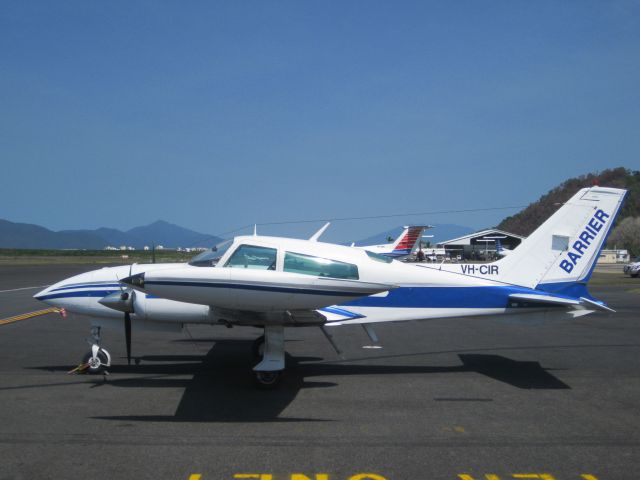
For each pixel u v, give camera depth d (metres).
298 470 4.21
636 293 22.69
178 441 4.89
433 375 7.82
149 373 7.83
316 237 10.54
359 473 4.17
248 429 5.28
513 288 8.29
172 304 7.69
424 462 4.41
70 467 4.25
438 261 58.84
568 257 8.44
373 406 6.14
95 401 6.27
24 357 8.84
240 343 10.42
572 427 5.39
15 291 22.47
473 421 5.57
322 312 7.94
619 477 4.13
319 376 7.75
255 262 7.71
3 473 4.12
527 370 8.16
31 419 5.53
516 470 4.25
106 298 7.64
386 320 8.13
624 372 8.02
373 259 8.14
